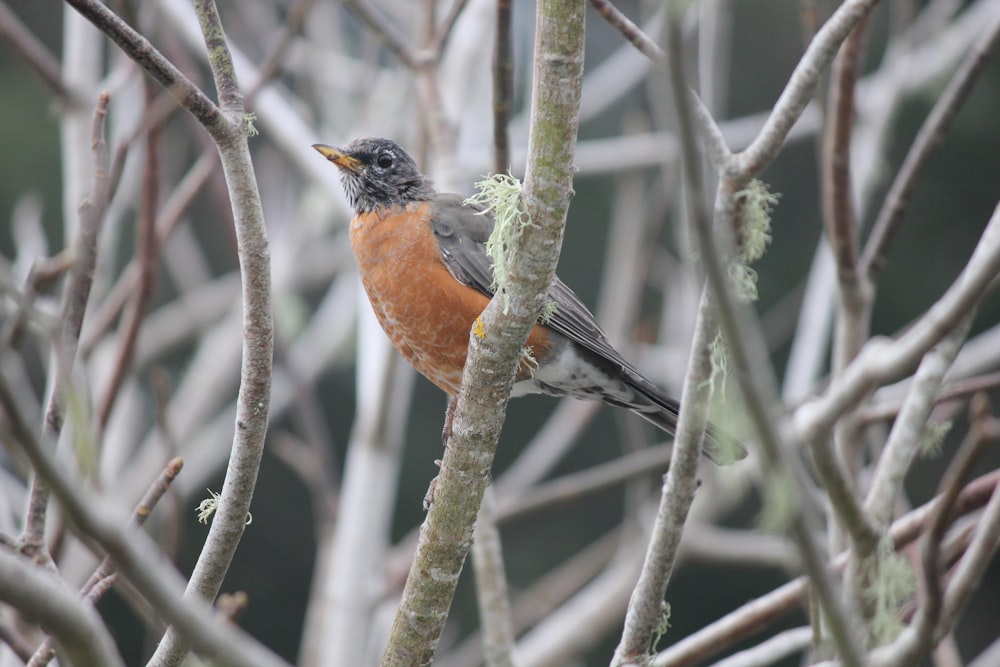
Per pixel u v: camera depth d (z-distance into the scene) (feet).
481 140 42.22
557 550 69.92
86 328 36.76
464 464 18.02
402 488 70.03
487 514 25.11
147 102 27.53
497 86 25.81
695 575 68.59
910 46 43.11
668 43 12.35
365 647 36.04
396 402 37.50
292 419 67.92
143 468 41.27
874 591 17.75
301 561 70.28
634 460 32.14
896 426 19.12
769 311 66.18
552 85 16.06
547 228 16.66
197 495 59.26
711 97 37.17
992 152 64.34
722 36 38.93
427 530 18.30
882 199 64.44
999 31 23.09
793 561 16.53
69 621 11.87
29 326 18.70
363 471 36.94
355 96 49.67
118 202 38.32
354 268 47.65
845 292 24.38
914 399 19.04
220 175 36.83
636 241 42.57
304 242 47.06
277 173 53.26
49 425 17.74
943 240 65.57
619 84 48.16
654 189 53.98
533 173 16.48
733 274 16.38
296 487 70.69
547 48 15.99
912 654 16.14
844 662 13.67
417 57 33.09
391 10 46.98
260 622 69.51
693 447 16.71
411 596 18.37
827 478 17.31
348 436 69.41
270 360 16.96
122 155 25.25
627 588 39.06
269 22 50.88
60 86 34.91
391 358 36.73
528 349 22.31
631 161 43.42
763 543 38.14
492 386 17.67
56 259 19.93
